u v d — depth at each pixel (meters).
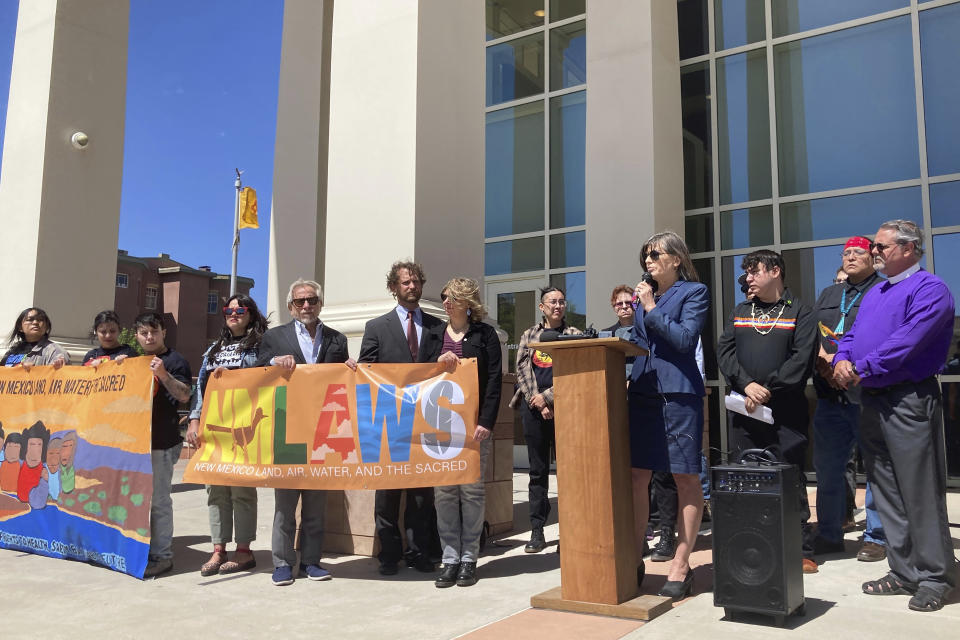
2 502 5.38
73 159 7.65
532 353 5.16
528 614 3.39
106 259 7.86
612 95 9.08
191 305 50.41
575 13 11.08
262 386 4.44
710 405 9.28
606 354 3.48
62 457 5.02
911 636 2.95
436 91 5.44
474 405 4.19
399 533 4.47
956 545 4.88
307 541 4.37
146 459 4.47
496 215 11.42
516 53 11.60
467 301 4.38
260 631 3.25
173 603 3.76
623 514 3.50
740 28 9.73
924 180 8.27
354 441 4.25
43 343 5.62
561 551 3.52
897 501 3.61
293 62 10.30
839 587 3.82
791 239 9.08
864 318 3.72
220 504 4.55
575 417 3.53
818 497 4.82
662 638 2.97
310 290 4.51
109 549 4.60
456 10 5.77
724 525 3.23
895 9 8.65
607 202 8.95
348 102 5.55
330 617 3.46
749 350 4.13
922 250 3.58
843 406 4.65
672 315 3.71
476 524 4.18
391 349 4.46
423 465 4.16
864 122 8.77
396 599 3.79
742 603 3.16
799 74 9.24
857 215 8.69
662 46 9.20
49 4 7.72
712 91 9.77
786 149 9.23
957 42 8.27
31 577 4.39
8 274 7.39
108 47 8.11
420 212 5.15
